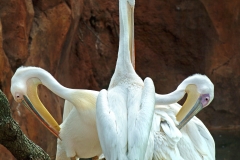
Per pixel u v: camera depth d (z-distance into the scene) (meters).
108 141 5.76
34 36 12.34
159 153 7.11
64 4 13.30
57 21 13.04
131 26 7.61
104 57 16.70
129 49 7.37
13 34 11.45
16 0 11.45
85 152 8.45
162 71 16.77
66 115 8.80
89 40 16.36
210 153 7.75
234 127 15.73
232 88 15.95
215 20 16.09
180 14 16.50
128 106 6.23
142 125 5.75
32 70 8.27
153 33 16.80
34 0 12.68
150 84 6.22
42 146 12.02
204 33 16.30
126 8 7.28
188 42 16.50
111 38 16.89
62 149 8.59
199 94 8.11
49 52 12.91
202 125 8.02
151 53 16.88
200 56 16.41
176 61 16.75
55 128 8.44
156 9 16.69
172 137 7.15
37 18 12.64
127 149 5.74
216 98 15.91
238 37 16.02
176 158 7.11
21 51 11.59
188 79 8.12
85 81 16.22
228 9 16.00
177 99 7.94
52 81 8.21
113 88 6.74
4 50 11.32
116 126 5.84
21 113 11.29
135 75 6.98
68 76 14.89
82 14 16.11
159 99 7.85
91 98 8.05
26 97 8.31
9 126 5.52
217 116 15.91
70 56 15.55
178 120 8.05
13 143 5.68
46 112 8.41
